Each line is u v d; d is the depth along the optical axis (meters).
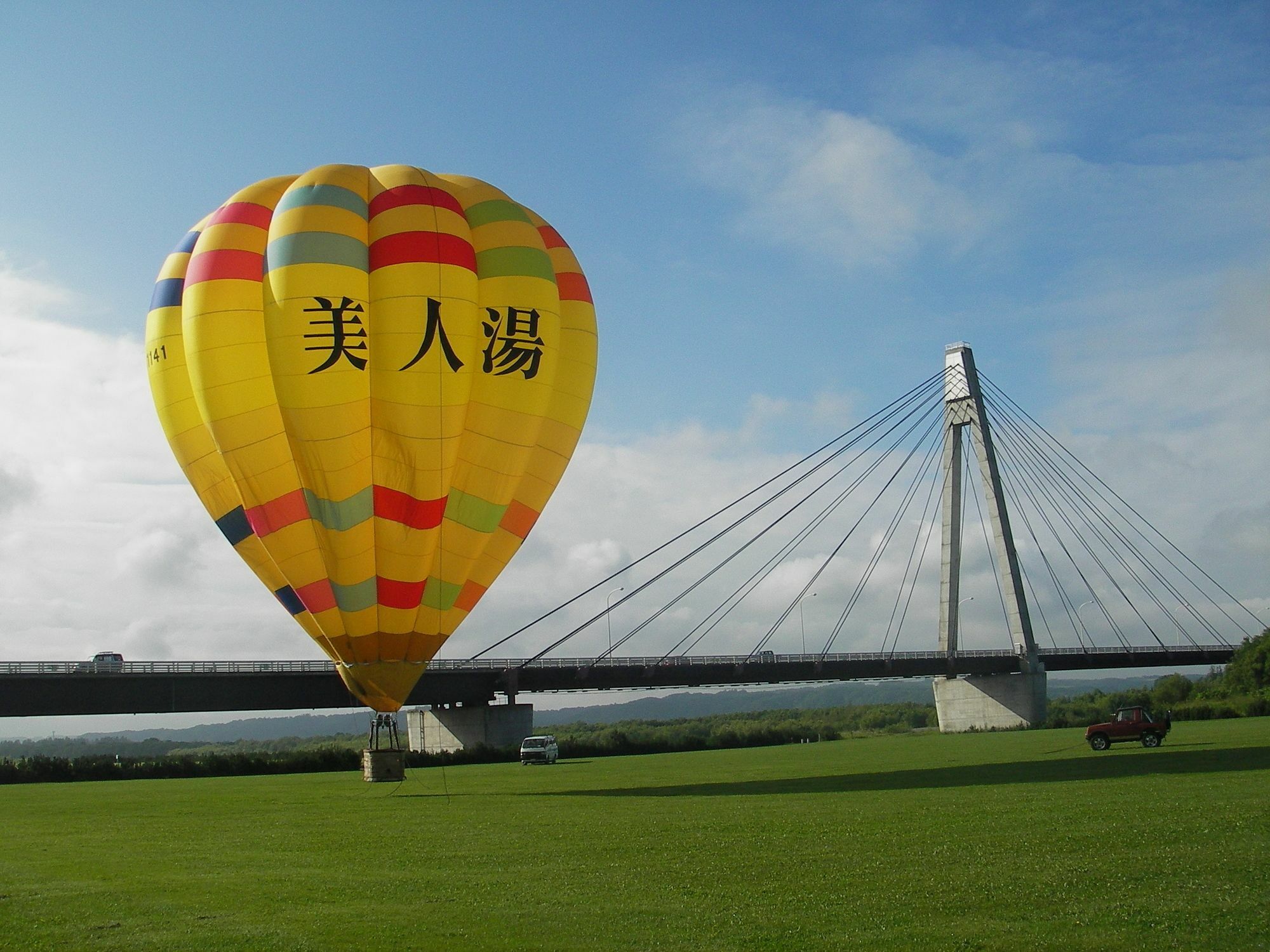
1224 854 16.95
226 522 34.69
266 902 15.65
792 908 14.34
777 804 28.36
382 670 34.12
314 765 75.00
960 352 131.62
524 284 34.34
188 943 13.11
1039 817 22.42
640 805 29.94
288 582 34.12
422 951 12.53
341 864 19.42
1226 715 101.88
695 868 17.64
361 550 33.03
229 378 32.53
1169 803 23.62
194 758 78.62
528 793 36.59
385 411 32.47
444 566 34.16
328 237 32.50
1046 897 14.48
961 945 12.28
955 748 63.97
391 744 36.91
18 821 29.69
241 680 79.38
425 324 32.47
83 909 15.30
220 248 33.16
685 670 106.38
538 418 34.56
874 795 30.05
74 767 68.56
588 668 100.06
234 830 26.05
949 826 21.67
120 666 75.75
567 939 12.97
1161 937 12.34
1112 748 51.25
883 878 16.16
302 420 32.06
